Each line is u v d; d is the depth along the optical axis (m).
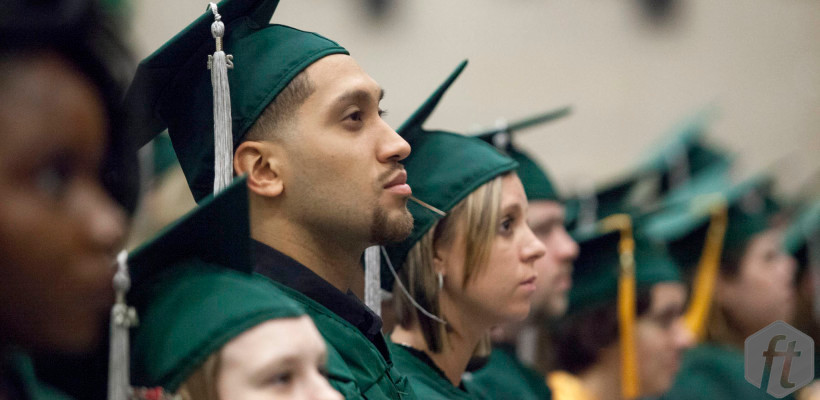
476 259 4.78
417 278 4.81
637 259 7.60
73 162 1.82
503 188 4.88
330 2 14.20
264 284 2.87
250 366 2.54
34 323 1.81
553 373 7.35
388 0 14.43
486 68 14.95
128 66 1.87
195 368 2.56
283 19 14.02
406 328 4.90
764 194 9.86
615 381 7.35
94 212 1.85
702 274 9.23
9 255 1.76
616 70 15.65
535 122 6.59
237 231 2.83
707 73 16.30
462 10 14.81
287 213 3.64
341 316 3.71
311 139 3.61
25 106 1.74
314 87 3.65
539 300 6.57
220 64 3.61
